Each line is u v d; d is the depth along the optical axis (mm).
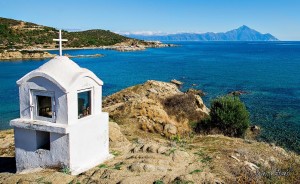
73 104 9570
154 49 189250
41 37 160250
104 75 68562
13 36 149875
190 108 27344
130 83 57938
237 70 76938
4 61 99375
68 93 9297
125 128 20250
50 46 147750
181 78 63656
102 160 10734
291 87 51656
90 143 10305
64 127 9172
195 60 108125
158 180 8430
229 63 96500
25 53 112562
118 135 15555
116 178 8680
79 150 9781
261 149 13250
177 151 10984
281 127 28156
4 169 11539
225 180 8945
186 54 143750
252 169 10039
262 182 9156
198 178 8781
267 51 175875
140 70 77625
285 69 78625
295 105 37875
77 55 123875
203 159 10859
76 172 9461
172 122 22828
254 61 103812
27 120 9953
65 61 10172
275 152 13086
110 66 87250
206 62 100000
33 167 10039
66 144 9383
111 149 12508
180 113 25984
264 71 74625
